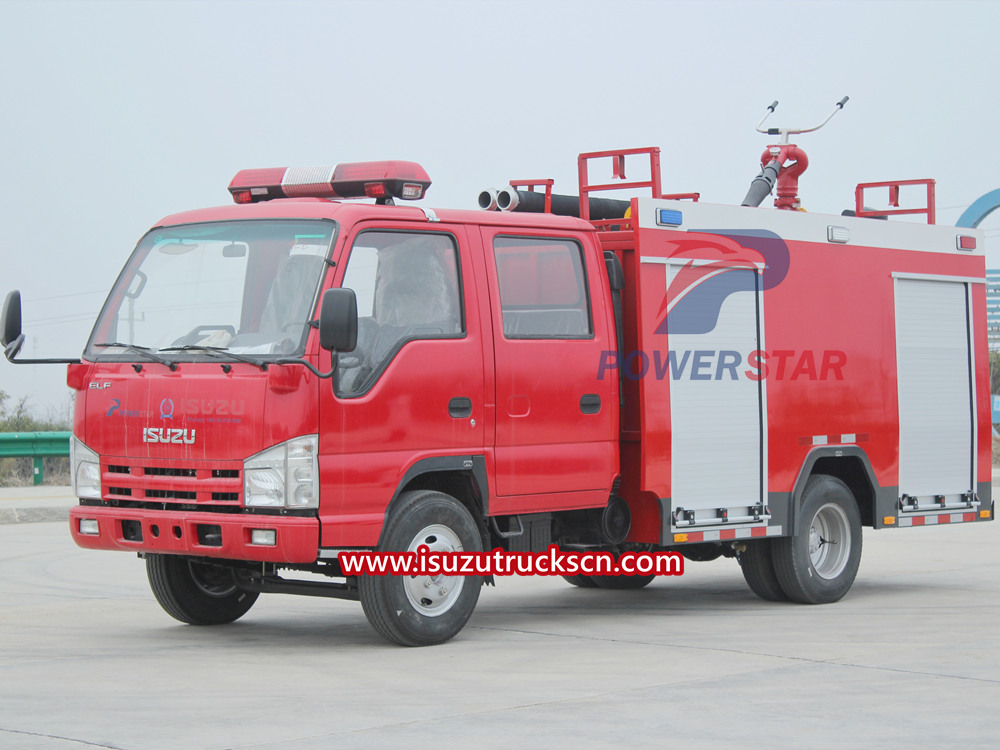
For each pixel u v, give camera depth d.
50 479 22.52
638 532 9.64
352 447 7.92
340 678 7.38
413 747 5.78
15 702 6.71
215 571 9.35
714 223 9.99
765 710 6.55
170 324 8.42
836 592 10.84
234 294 8.27
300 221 8.21
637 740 5.92
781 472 10.38
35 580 12.09
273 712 6.48
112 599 10.91
